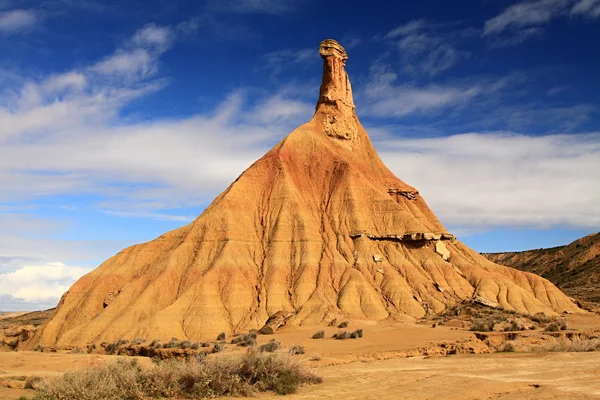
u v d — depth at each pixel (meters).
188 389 20.47
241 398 20.22
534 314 82.19
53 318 90.38
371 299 85.69
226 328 80.12
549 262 165.38
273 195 106.94
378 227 104.50
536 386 22.48
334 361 34.41
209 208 108.06
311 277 91.19
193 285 86.81
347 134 124.69
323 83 129.25
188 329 78.81
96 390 18.88
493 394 21.00
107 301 91.38
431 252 100.19
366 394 20.75
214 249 96.31
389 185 120.56
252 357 22.61
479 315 76.31
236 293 86.81
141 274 95.88
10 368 38.84
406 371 27.72
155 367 21.12
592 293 118.12
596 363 29.70
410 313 84.44
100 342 78.19
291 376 22.36
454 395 20.16
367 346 45.38
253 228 102.38
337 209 106.50
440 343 44.88
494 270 103.06
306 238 98.31
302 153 117.75
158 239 103.56
